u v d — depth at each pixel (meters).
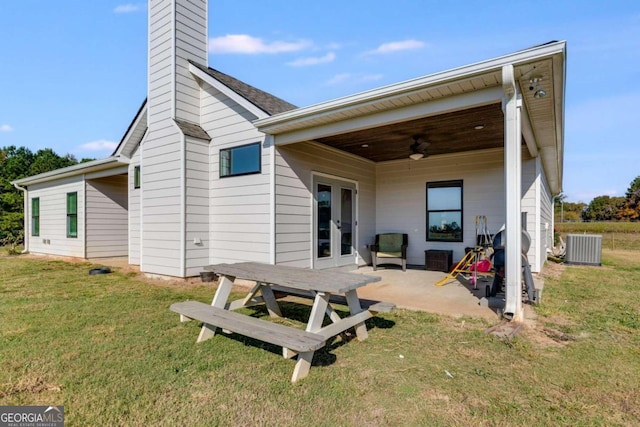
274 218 5.95
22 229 17.94
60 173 10.81
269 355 2.98
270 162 5.98
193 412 2.10
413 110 4.54
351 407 2.16
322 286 2.95
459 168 8.03
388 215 8.97
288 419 2.03
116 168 9.53
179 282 6.44
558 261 11.03
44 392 2.33
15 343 3.23
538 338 3.38
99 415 2.07
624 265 9.95
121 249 11.20
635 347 3.13
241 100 6.17
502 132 6.07
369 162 8.84
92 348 3.12
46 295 5.38
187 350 3.08
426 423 1.99
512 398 2.26
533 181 7.16
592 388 2.39
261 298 4.45
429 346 3.17
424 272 7.71
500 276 5.07
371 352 3.04
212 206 6.84
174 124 6.56
